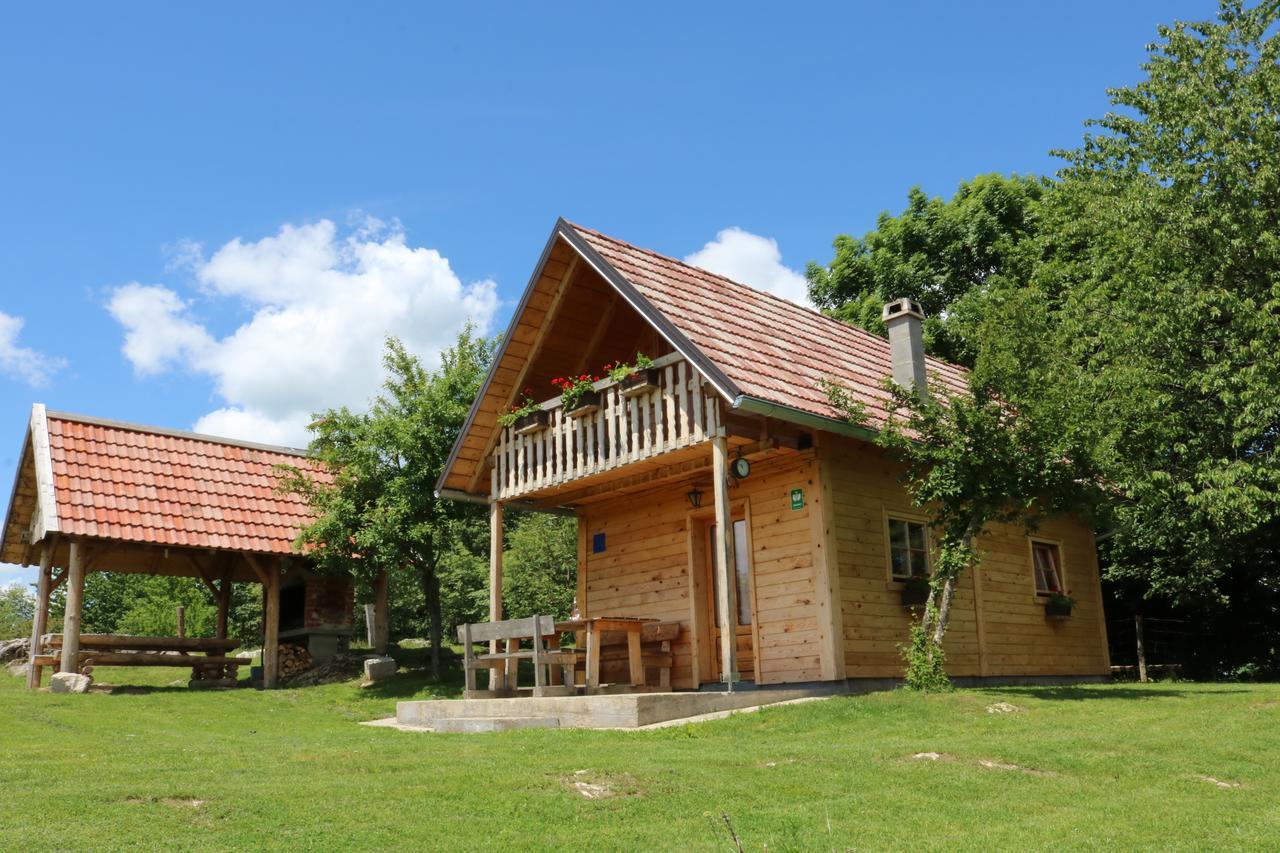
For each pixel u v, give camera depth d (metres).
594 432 15.27
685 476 15.89
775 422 14.23
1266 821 7.00
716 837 6.38
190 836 6.26
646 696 11.63
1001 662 16.66
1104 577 22.77
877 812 7.12
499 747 9.80
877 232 35.09
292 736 12.17
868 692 14.18
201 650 21.66
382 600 22.47
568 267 15.63
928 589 15.03
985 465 13.35
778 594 14.77
